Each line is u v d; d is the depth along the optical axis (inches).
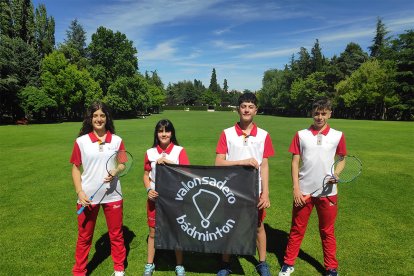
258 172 165.3
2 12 2174.0
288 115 3695.9
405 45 2311.8
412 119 2268.7
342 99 2778.1
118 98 2418.8
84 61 2551.7
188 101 5989.2
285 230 237.3
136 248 206.4
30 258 191.3
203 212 168.4
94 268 181.3
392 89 2295.8
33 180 388.8
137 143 727.7
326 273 172.9
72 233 229.1
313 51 3528.5
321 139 168.6
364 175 405.4
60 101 1994.3
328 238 171.3
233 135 175.6
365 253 197.5
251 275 174.7
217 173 166.7
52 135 958.4
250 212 165.3
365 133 973.8
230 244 167.3
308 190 171.0
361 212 271.0
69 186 361.4
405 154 565.6
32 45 2299.5
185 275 173.3
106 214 170.1
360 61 3312.0
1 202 302.0
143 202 302.2
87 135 167.3
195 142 733.3
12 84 1748.3
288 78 3627.0
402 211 273.3
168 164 169.9
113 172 164.2
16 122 1688.0
